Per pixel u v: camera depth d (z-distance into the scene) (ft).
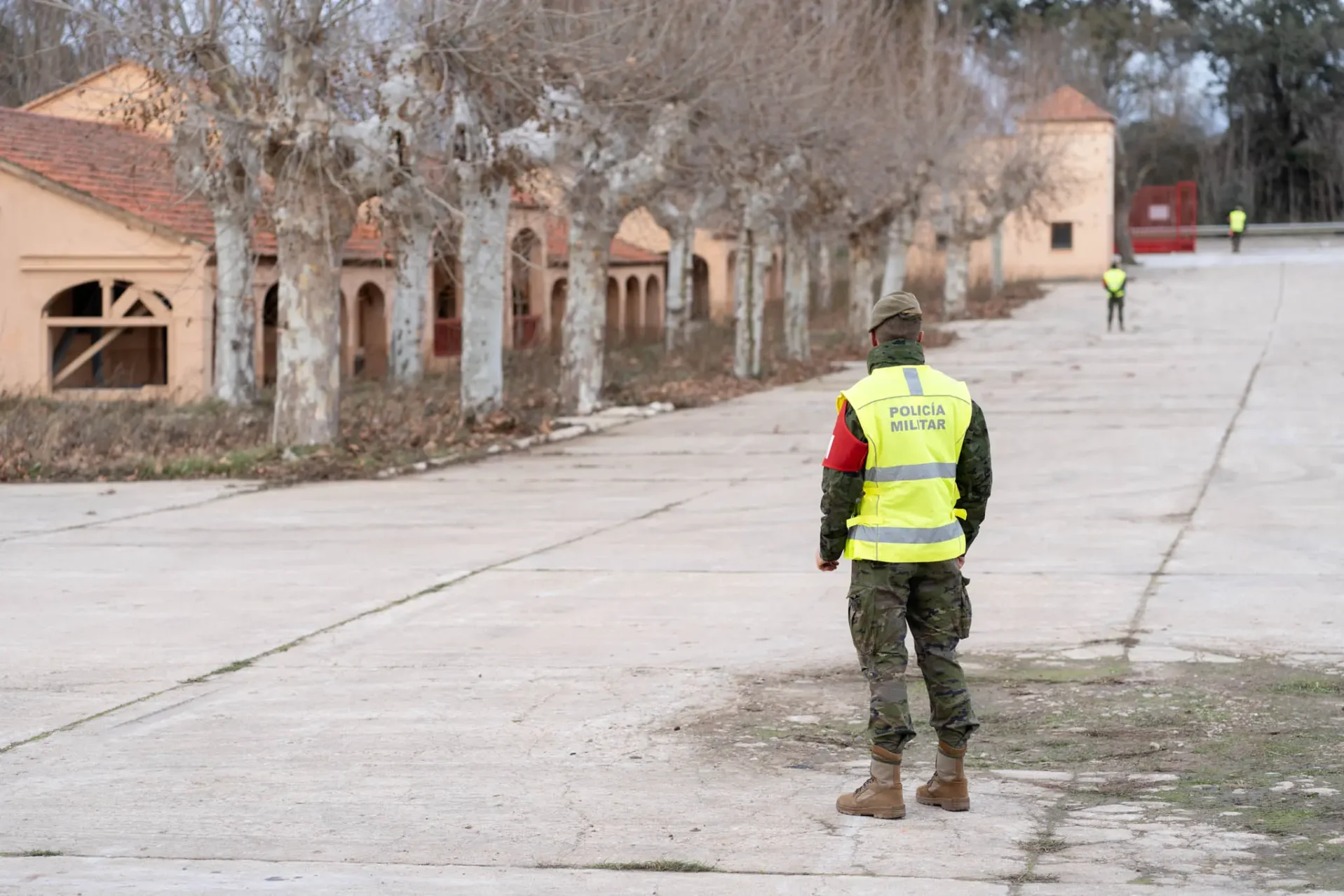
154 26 92.32
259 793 30.91
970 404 28.91
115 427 111.14
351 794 30.73
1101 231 335.88
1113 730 34.35
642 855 26.55
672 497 82.89
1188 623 46.03
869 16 185.37
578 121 115.65
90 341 174.70
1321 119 461.37
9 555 65.41
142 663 44.01
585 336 132.77
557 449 111.04
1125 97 446.19
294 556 64.23
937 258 342.85
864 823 28.02
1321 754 31.76
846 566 59.06
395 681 40.93
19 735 36.09
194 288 156.97
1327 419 111.04
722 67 126.41
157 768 32.96
